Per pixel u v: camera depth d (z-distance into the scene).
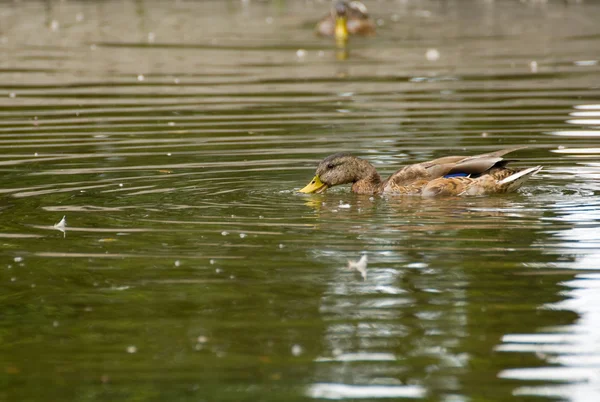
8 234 11.80
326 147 17.33
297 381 7.65
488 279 9.90
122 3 49.31
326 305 9.24
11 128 19.50
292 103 22.06
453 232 11.75
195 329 8.71
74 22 40.47
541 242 11.21
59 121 20.20
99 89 24.52
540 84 24.36
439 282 9.84
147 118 20.42
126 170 15.56
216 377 7.75
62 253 10.99
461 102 21.84
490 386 7.53
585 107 20.81
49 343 8.47
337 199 13.91
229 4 48.94
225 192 14.13
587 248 10.91
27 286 9.91
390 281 9.89
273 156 16.64
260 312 9.09
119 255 10.89
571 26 37.78
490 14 43.22
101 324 8.88
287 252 10.95
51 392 7.53
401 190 14.12
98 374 7.83
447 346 8.26
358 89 24.02
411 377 7.70
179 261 10.65
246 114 20.77
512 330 8.55
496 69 27.23
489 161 13.88
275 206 13.34
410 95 22.97
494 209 12.95
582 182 14.49
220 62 29.20
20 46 33.22
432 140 17.77
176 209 13.08
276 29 37.97
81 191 14.12
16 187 14.41
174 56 30.59
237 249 11.09
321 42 33.97
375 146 17.34
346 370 7.84
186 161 16.23
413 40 34.44
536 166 14.62
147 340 8.48
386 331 8.59
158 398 7.38
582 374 7.69
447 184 13.87
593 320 8.73
